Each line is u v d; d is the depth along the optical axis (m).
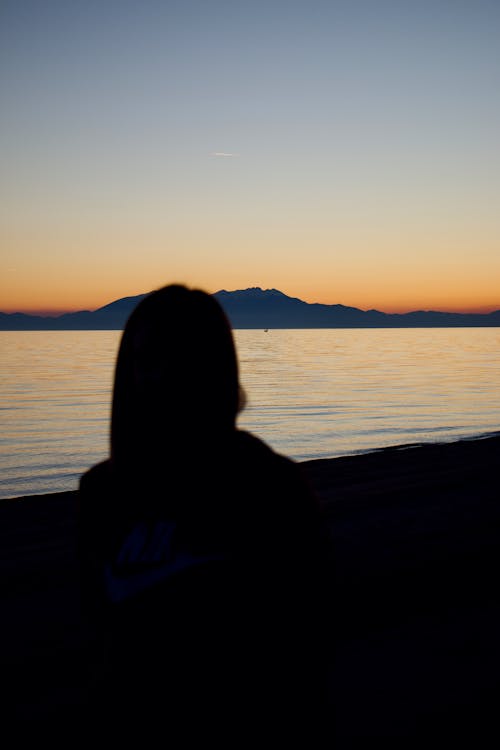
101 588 1.13
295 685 1.03
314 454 16.08
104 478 1.20
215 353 1.09
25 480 14.12
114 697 1.05
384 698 3.00
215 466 1.07
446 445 10.66
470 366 69.75
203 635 1.01
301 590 1.04
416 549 5.20
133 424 1.14
